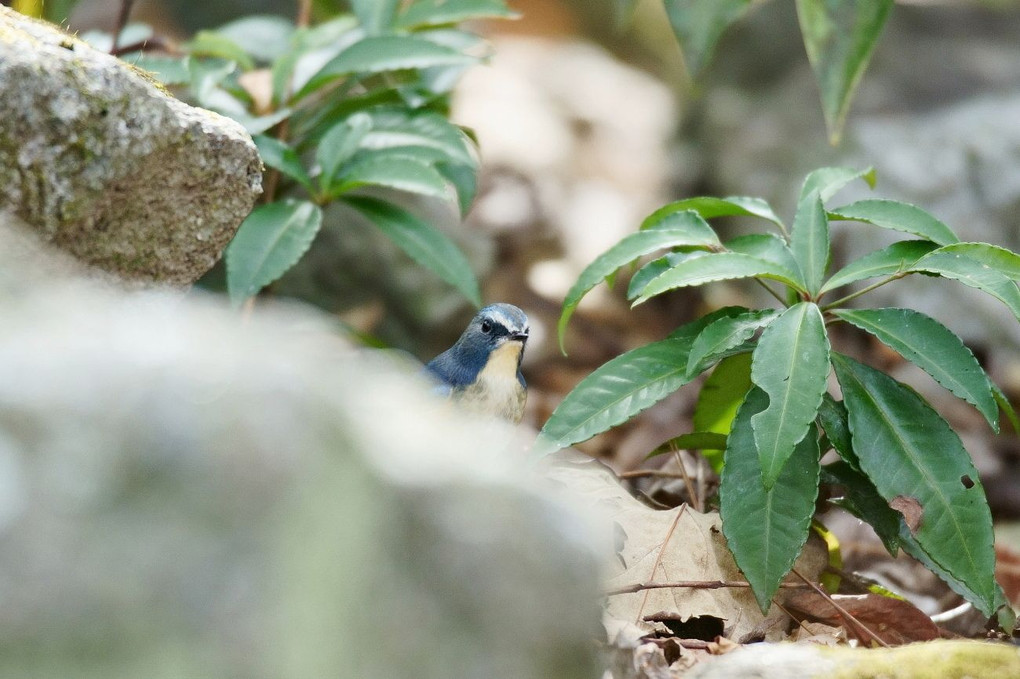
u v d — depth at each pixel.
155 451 2.52
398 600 2.64
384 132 9.24
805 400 5.72
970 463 6.05
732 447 6.12
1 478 2.40
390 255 13.48
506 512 2.78
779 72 16.53
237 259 8.07
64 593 2.38
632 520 6.93
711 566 6.74
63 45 4.88
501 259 15.63
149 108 5.01
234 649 2.47
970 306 14.11
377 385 2.95
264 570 2.53
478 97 19.53
